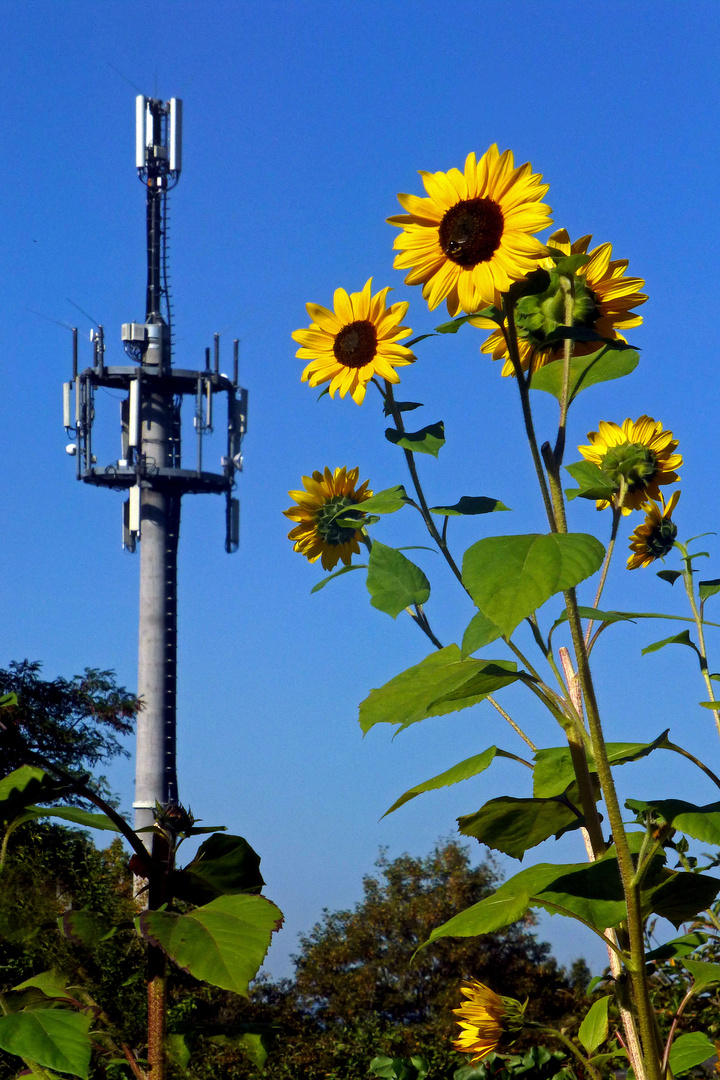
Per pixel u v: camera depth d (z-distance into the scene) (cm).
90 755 1519
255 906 138
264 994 1809
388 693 168
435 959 1969
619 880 152
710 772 156
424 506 192
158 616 4397
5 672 1503
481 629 146
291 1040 1152
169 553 4456
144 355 4500
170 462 4494
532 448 154
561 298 173
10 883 158
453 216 156
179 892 158
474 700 171
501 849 173
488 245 155
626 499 252
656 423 253
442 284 158
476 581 134
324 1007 1984
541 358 185
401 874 2203
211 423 4425
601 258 174
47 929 158
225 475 4469
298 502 265
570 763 175
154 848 160
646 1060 143
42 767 156
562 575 132
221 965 126
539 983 1855
